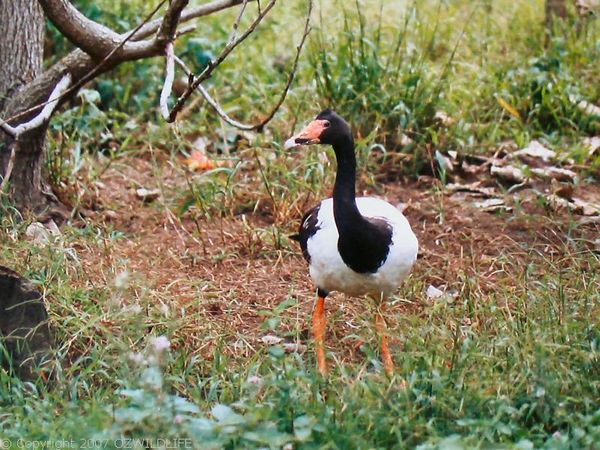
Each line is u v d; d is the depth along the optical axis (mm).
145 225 8438
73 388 5988
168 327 6570
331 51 10148
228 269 7812
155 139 9492
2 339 6203
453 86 10117
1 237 7434
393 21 11414
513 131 9766
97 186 8812
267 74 10523
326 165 8789
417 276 7641
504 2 12016
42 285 6859
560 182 8945
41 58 8172
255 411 5422
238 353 6656
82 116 9422
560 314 6531
